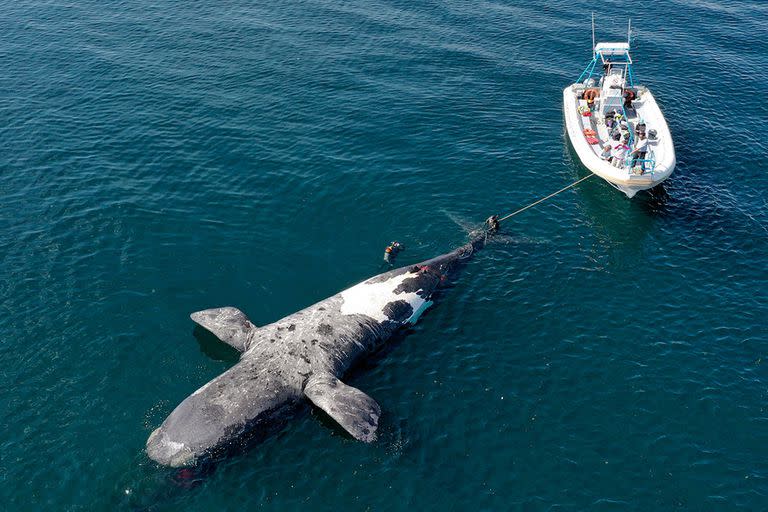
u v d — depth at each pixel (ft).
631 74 133.59
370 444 66.03
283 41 151.94
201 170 106.42
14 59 140.46
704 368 75.51
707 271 90.27
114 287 82.94
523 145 117.29
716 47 157.28
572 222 99.30
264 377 69.36
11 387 69.82
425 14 169.99
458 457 65.31
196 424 64.18
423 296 83.15
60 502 59.93
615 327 81.05
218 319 76.64
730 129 124.77
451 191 104.47
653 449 66.54
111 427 66.39
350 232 95.45
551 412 70.18
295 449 65.31
